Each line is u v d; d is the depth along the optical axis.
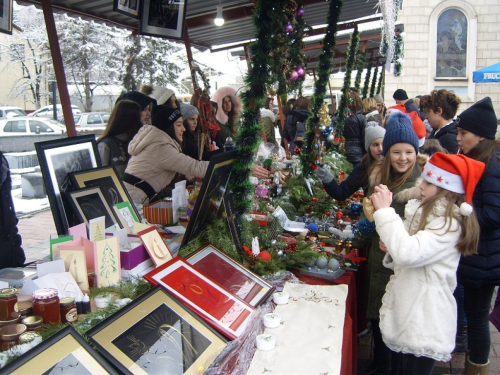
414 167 2.55
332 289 2.21
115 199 2.29
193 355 1.46
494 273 2.37
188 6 5.28
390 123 2.50
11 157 8.70
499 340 3.49
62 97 3.76
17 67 16.05
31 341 1.28
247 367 1.51
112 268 1.78
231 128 5.06
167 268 1.79
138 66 12.16
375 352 2.76
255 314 1.80
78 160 2.27
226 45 7.51
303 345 1.66
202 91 4.18
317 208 3.59
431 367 2.04
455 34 20.36
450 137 3.68
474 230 1.85
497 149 2.38
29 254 4.43
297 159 4.69
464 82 20.55
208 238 2.24
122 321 1.41
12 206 2.15
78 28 13.54
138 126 3.91
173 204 2.73
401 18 20.52
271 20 2.45
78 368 1.21
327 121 5.18
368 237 2.89
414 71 20.73
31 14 14.09
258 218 2.70
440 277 1.91
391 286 2.07
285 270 2.41
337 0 4.15
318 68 4.12
